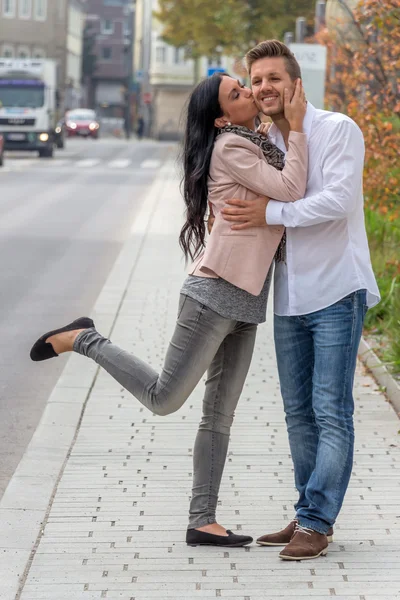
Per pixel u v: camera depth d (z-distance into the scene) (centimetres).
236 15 8631
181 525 1130
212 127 1028
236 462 1346
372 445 1421
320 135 1012
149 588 967
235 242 1008
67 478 1288
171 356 1034
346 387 1038
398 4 2147
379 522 1137
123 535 1102
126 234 4128
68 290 2792
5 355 2044
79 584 977
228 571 1006
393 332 1942
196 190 1035
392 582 977
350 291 1025
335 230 1024
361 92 2677
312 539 1037
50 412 1589
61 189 6550
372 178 2311
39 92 10419
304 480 1095
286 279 1044
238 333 1067
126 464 1344
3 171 8256
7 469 1370
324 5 4453
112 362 1064
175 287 2752
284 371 1084
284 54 1012
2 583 977
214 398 1078
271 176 993
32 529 1115
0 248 3656
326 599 941
